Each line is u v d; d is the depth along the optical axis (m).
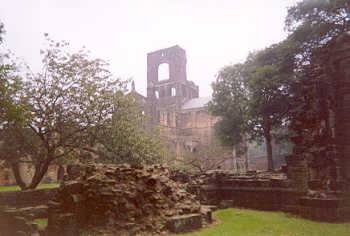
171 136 75.56
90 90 24.42
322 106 18.84
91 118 24.52
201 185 24.02
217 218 18.34
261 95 33.91
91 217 14.01
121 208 14.21
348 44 17.78
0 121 17.33
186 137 79.06
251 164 69.06
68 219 13.41
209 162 50.72
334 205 15.43
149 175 15.83
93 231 13.43
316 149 18.16
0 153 24.08
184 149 73.00
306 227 14.29
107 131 25.16
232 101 46.00
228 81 46.66
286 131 41.94
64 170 49.09
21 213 14.42
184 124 88.88
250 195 22.41
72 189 14.66
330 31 28.77
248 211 20.56
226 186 24.34
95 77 25.61
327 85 18.89
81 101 24.27
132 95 27.31
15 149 24.25
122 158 25.34
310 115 19.16
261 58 36.97
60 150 27.22
